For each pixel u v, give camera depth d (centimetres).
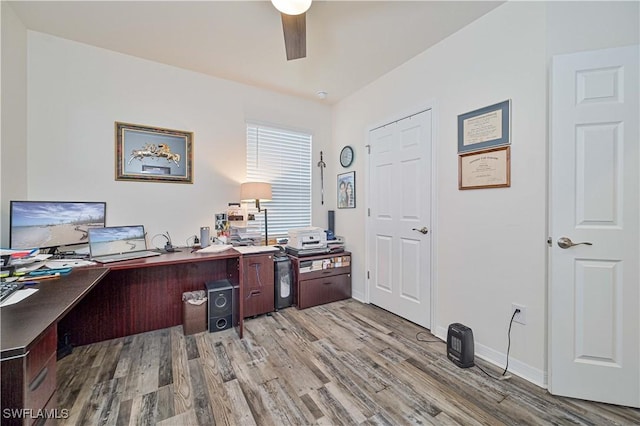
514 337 179
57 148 221
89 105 232
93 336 220
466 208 208
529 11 170
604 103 148
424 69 241
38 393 90
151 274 244
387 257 287
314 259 302
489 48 192
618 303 148
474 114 201
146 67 255
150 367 184
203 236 266
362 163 320
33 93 212
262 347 212
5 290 121
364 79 297
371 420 138
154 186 259
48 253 204
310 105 356
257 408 146
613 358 149
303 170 355
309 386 164
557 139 156
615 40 151
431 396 156
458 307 214
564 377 156
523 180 174
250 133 316
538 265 167
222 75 286
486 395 157
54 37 220
